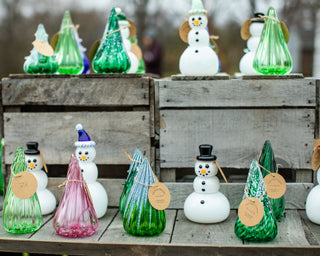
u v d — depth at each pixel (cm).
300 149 140
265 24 145
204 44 143
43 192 138
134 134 143
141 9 466
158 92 143
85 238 116
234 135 141
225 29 458
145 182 119
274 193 124
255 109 140
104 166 167
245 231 113
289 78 138
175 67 511
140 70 189
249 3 397
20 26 536
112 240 114
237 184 143
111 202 147
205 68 140
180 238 116
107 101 143
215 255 108
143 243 111
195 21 142
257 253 108
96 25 518
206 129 142
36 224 122
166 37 502
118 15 164
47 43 148
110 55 144
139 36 466
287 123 139
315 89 138
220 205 127
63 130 146
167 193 118
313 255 107
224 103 140
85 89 144
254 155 141
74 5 512
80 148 131
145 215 116
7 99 148
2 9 526
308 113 139
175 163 144
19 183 118
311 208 126
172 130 143
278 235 117
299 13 423
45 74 146
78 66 160
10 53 541
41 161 136
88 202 120
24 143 148
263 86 138
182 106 142
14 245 115
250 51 160
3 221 121
